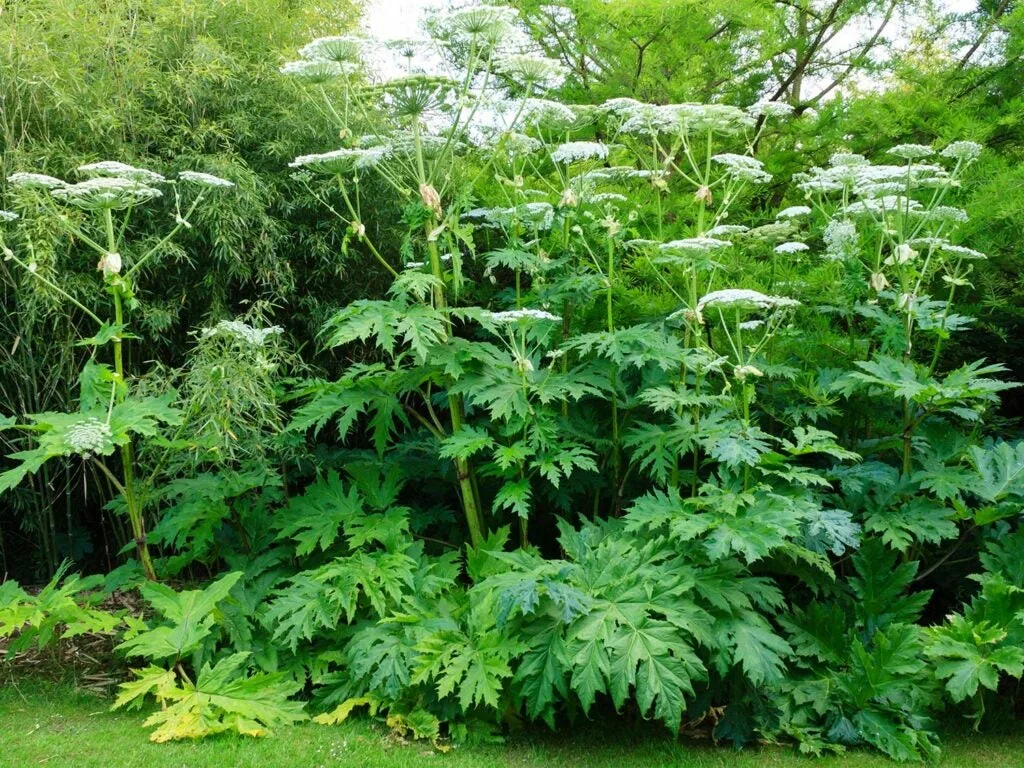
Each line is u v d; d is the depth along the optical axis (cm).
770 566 358
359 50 355
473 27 354
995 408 474
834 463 412
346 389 392
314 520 386
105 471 354
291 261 511
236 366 364
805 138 649
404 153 443
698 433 353
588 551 332
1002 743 327
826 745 315
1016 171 485
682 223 541
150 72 468
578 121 425
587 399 421
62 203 428
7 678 373
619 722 336
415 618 334
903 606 350
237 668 351
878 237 454
